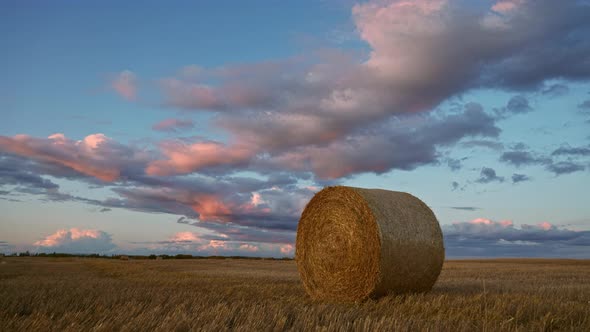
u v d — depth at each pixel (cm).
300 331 595
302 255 1269
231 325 643
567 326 697
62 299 891
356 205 1126
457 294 1072
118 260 4581
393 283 1078
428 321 670
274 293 1196
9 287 1185
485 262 4900
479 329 661
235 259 5300
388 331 582
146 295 975
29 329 580
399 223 1096
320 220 1220
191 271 2322
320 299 1132
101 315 689
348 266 1129
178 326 575
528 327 685
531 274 2117
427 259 1123
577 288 1238
